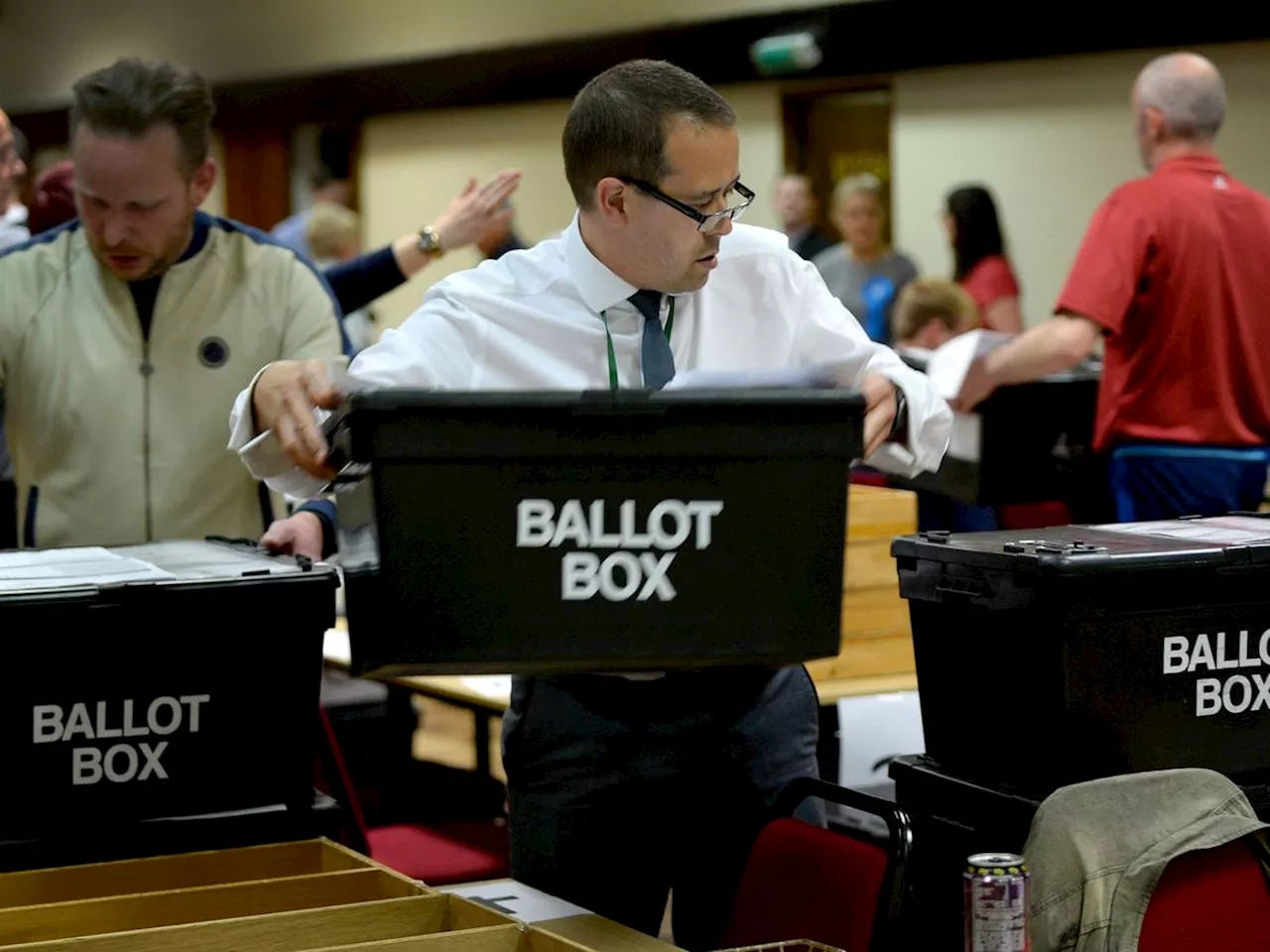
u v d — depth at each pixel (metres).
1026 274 6.74
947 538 2.13
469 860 3.23
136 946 1.77
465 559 1.67
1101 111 6.38
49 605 1.97
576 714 2.13
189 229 2.65
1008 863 1.66
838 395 1.68
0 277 2.70
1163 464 3.62
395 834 3.40
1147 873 1.90
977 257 6.18
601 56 8.12
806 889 2.17
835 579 1.71
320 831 2.15
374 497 1.66
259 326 2.72
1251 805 2.07
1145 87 3.67
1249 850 2.01
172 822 2.06
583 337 2.06
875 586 3.40
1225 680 2.06
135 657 2.02
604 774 2.14
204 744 2.07
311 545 2.44
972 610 2.06
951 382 3.69
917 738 3.21
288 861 2.08
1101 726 1.99
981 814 2.06
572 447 1.67
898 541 2.15
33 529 2.73
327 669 3.48
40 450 2.72
